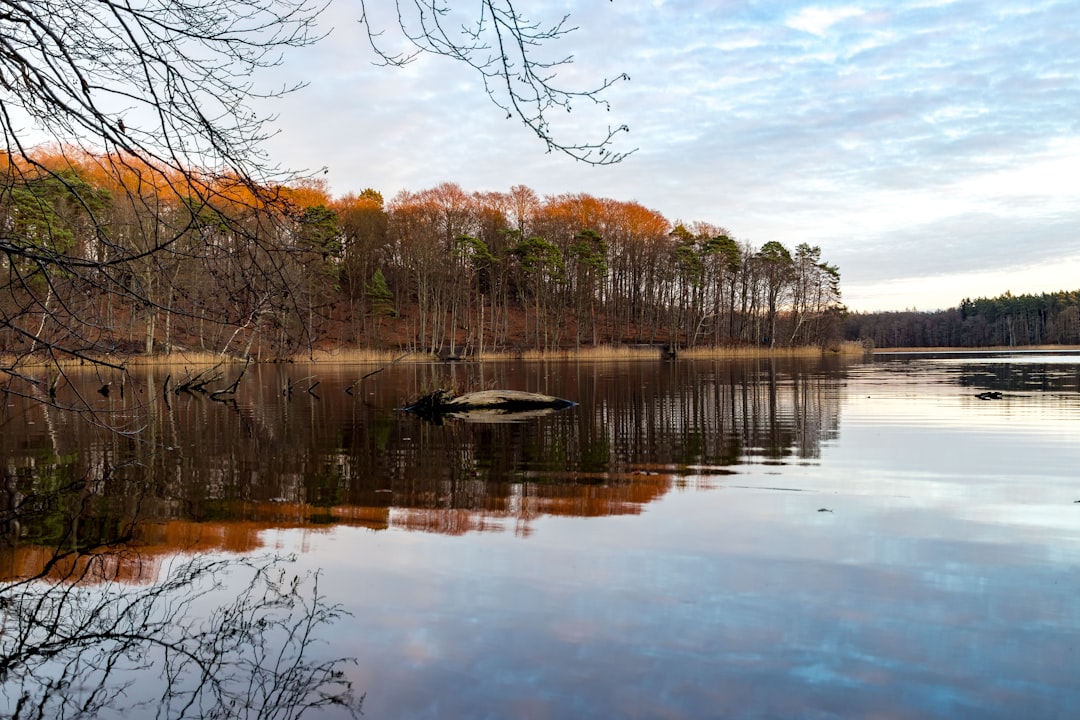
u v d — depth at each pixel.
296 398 22.16
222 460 10.76
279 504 7.86
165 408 18.97
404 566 5.67
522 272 65.62
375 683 3.80
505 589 5.12
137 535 6.67
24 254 4.32
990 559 5.68
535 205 81.38
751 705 3.52
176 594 5.16
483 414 17.25
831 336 82.44
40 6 4.50
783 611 4.66
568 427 14.72
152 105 4.51
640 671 3.88
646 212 81.62
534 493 8.37
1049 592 4.95
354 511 7.52
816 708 3.49
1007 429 13.57
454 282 61.56
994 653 4.04
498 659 4.04
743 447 11.84
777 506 7.58
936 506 7.50
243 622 4.62
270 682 3.83
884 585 5.11
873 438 12.69
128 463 9.44
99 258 5.18
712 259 70.00
